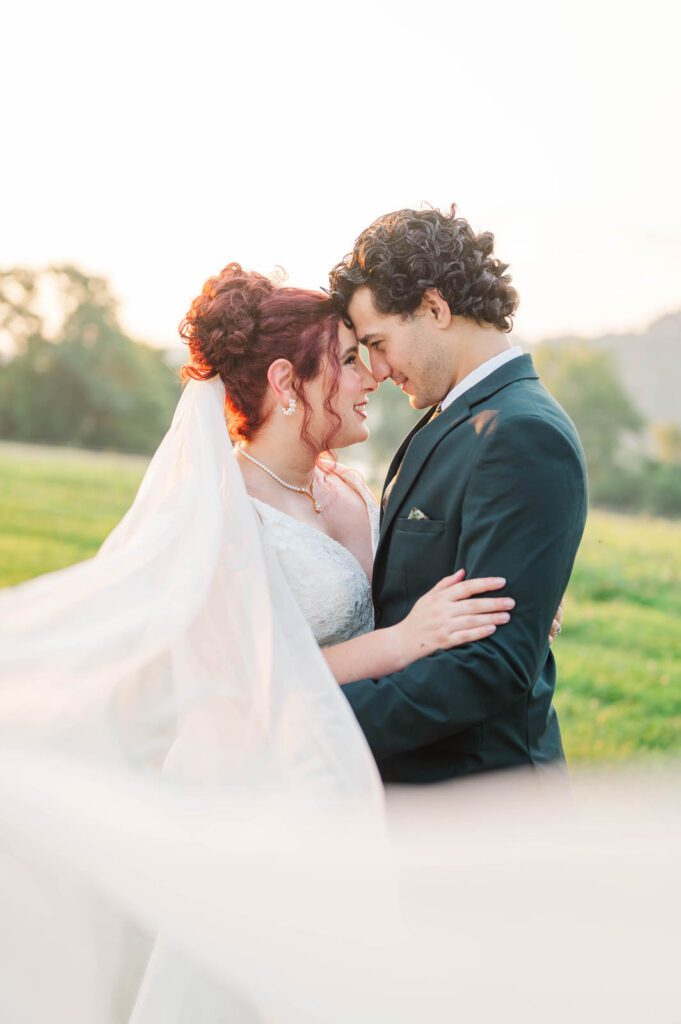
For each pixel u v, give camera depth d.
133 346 22.48
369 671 2.22
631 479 10.34
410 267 2.34
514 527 2.18
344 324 2.46
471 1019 1.61
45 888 1.83
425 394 2.45
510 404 2.27
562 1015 1.61
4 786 1.77
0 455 16.27
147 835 1.74
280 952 1.65
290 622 2.16
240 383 2.46
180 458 2.33
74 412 22.34
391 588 2.39
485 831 1.86
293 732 2.04
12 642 2.00
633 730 5.11
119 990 1.92
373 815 1.92
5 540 10.52
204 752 2.03
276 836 1.81
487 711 2.17
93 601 2.07
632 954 1.64
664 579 7.88
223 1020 1.92
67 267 21.98
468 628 2.16
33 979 1.85
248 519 2.22
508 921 1.68
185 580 2.10
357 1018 1.62
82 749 1.95
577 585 7.74
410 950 1.66
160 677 2.06
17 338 22.17
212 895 1.68
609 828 1.85
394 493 2.42
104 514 12.19
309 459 2.54
